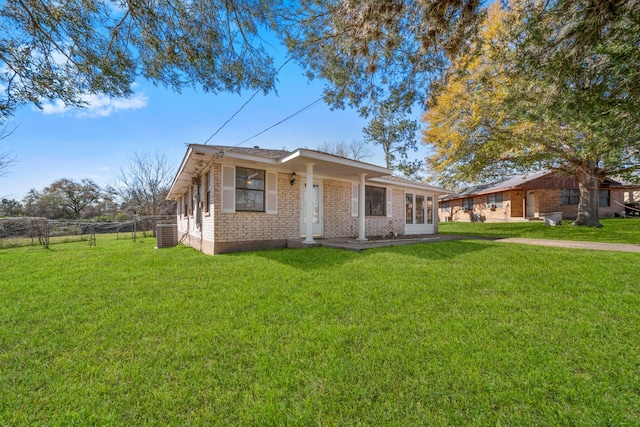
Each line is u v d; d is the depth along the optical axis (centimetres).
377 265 521
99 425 151
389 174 909
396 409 159
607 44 310
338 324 272
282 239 841
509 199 1919
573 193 1798
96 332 260
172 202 2298
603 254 616
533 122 566
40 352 225
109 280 449
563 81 362
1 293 384
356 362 205
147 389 179
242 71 374
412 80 478
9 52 284
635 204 1809
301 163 765
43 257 738
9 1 275
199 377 190
